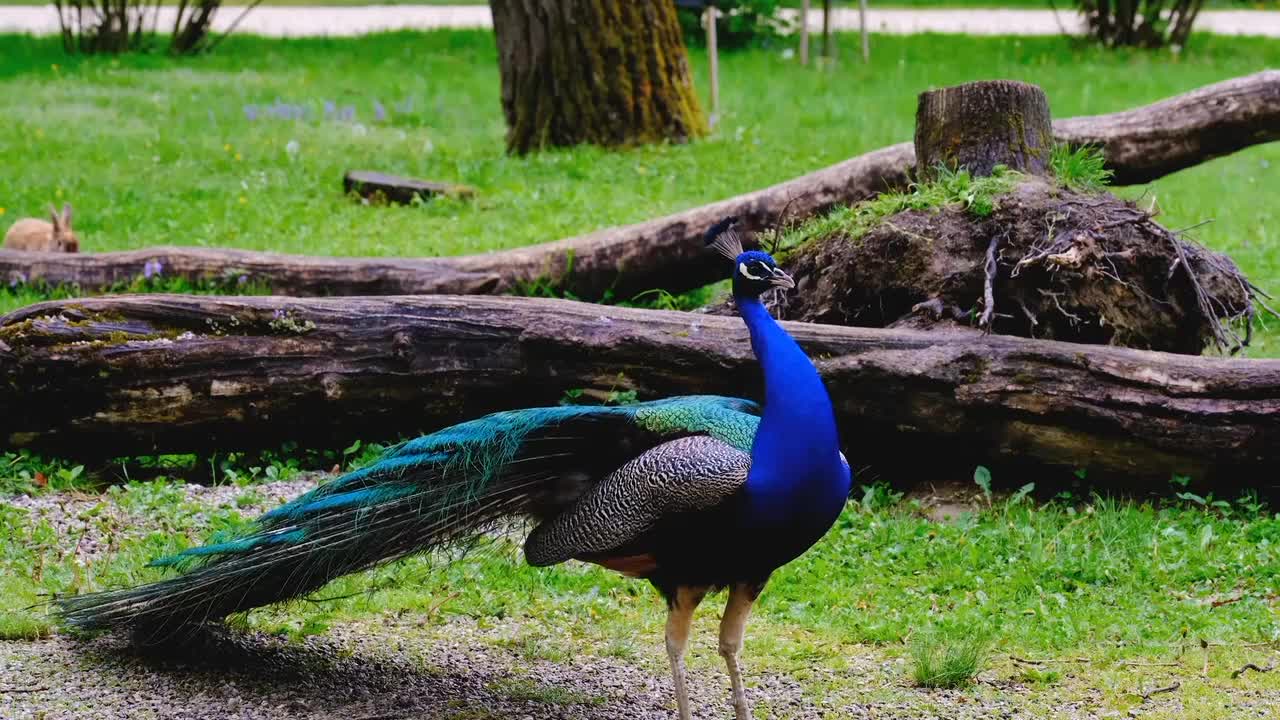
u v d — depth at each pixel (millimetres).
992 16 33531
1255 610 6570
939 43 27203
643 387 8422
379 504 5621
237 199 15164
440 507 5582
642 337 8359
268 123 19125
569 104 17625
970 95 9227
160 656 6039
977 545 7410
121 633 6234
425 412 8703
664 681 6051
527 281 11078
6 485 8164
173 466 8789
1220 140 10703
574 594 6934
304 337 8531
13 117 18969
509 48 17781
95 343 8305
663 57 17750
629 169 16469
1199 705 5672
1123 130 10789
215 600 5738
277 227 13992
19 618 6273
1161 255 8617
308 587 5746
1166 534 7371
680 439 5375
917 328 8594
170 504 7926
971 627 6418
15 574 6855
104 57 24938
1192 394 7691
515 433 5496
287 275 11047
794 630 6566
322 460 8852
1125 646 6266
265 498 8102
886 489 8258
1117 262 8547
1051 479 8156
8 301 11023
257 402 8531
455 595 6836
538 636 6484
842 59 25172
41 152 17016
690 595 5406
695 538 5238
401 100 21484
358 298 8711
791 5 29812
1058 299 8438
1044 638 6336
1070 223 8516
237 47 27125
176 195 15273
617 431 5633
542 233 13656
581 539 5363
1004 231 8602
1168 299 8719
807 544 5363
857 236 9023
